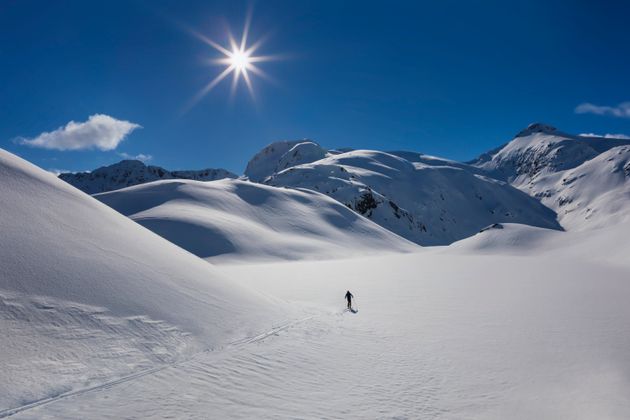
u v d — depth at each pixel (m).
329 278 46.19
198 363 11.82
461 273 51.09
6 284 11.19
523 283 38.97
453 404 10.57
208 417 8.46
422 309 25.78
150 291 15.12
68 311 11.60
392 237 128.25
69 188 20.06
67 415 7.86
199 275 19.66
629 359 14.38
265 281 42.97
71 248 14.63
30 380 8.68
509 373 13.20
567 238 93.38
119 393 9.15
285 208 117.69
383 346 16.47
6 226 13.48
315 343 15.96
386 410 9.97
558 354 15.23
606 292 31.45
